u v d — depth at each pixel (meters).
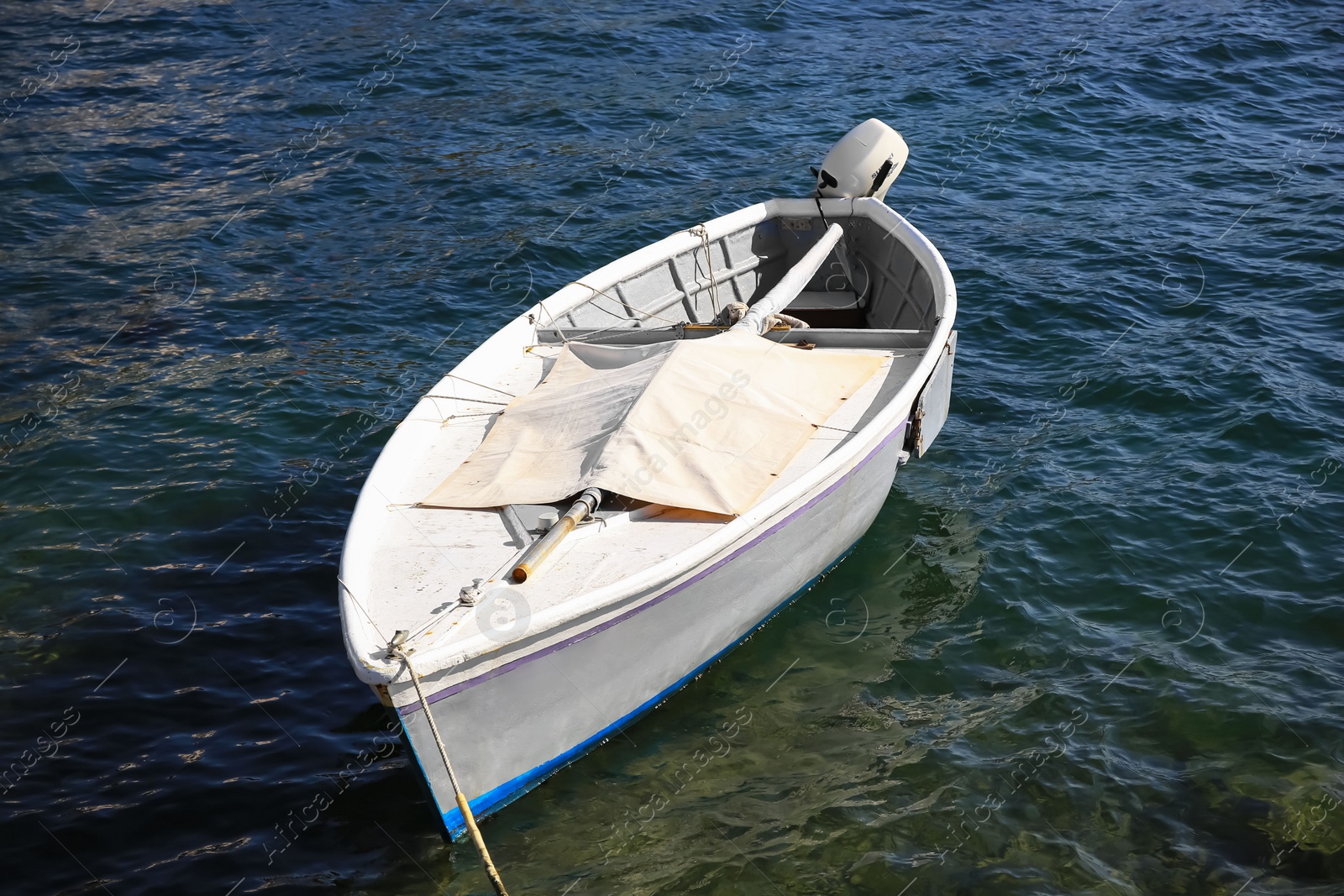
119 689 7.05
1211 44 20.75
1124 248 13.33
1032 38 21.77
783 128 17.81
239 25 22.84
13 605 7.77
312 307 12.45
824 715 6.91
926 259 9.67
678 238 10.16
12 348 11.48
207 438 9.87
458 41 21.91
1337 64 19.86
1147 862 5.83
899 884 5.72
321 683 7.15
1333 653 7.27
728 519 6.58
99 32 22.25
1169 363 10.84
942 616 7.80
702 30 22.61
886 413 7.46
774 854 5.91
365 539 6.49
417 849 5.96
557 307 9.08
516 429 7.47
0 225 14.33
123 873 5.80
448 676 5.49
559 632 5.78
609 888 5.70
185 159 16.66
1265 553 8.20
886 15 23.67
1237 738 6.62
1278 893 5.63
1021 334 11.61
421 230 14.41
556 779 6.40
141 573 8.13
